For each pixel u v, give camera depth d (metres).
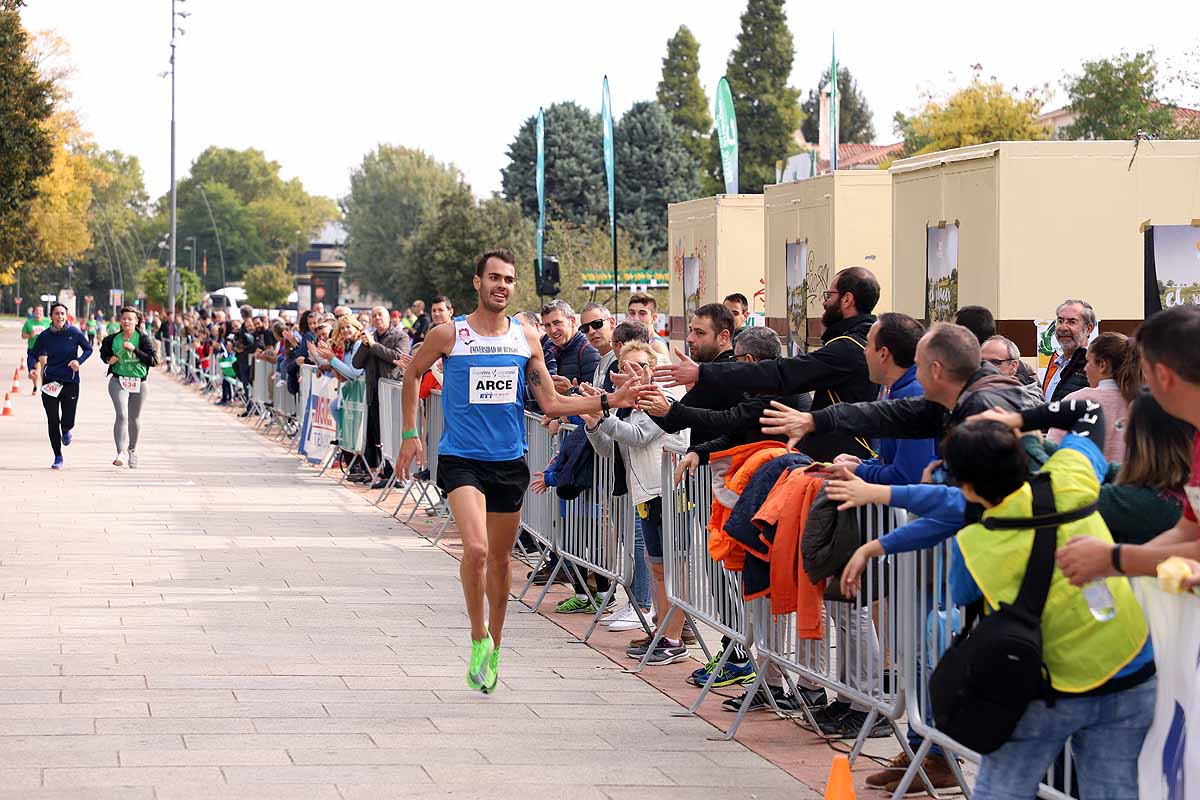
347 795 6.18
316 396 21.14
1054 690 4.50
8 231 48.66
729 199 24.05
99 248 181.50
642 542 9.93
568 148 78.75
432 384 15.53
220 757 6.69
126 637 9.34
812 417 6.29
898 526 6.10
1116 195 14.05
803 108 112.94
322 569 12.34
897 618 6.26
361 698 7.96
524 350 8.34
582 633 10.19
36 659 8.62
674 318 26.97
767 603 7.44
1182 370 4.08
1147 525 4.55
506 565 8.38
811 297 19.12
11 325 143.38
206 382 43.34
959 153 14.70
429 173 129.88
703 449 7.93
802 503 6.93
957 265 14.84
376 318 18.88
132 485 18.45
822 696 7.84
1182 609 4.19
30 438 25.23
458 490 8.14
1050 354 14.08
